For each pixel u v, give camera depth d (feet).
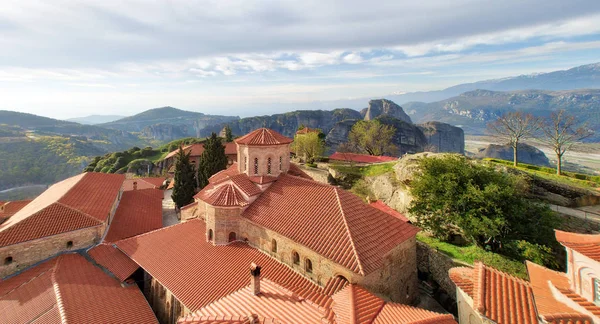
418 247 96.68
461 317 63.67
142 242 98.63
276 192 90.63
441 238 102.22
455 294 78.74
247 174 97.60
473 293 56.65
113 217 131.44
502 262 77.51
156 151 428.56
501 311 49.11
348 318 49.93
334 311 53.78
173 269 82.33
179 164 185.98
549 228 84.02
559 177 143.13
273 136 100.37
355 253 62.49
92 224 108.37
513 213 84.74
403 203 136.56
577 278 44.52
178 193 183.73
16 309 76.18
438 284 86.22
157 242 96.78
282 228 76.69
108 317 73.36
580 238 45.80
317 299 61.77
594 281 41.45
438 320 50.98
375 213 79.71
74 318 68.23
